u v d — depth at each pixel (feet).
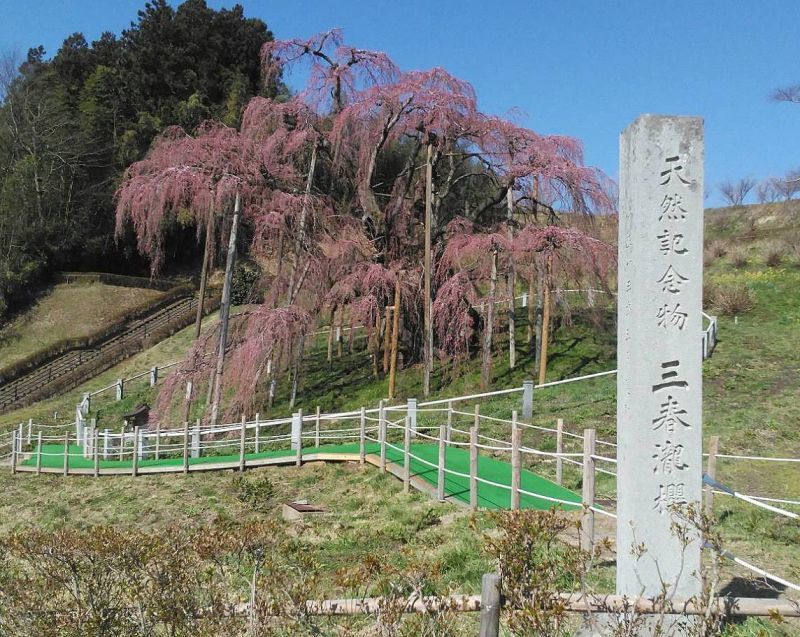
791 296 88.94
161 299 143.84
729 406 53.06
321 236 79.97
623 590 17.17
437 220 80.38
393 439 55.21
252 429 68.49
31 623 15.30
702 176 17.26
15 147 161.27
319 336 100.07
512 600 13.48
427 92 71.10
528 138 72.43
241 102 166.71
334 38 78.23
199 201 75.51
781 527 29.17
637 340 17.01
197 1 182.19
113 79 174.40
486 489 37.42
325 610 14.37
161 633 16.03
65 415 96.37
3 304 138.51
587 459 23.82
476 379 71.82
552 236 66.08
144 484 53.26
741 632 16.87
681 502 16.88
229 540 16.44
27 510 50.11
